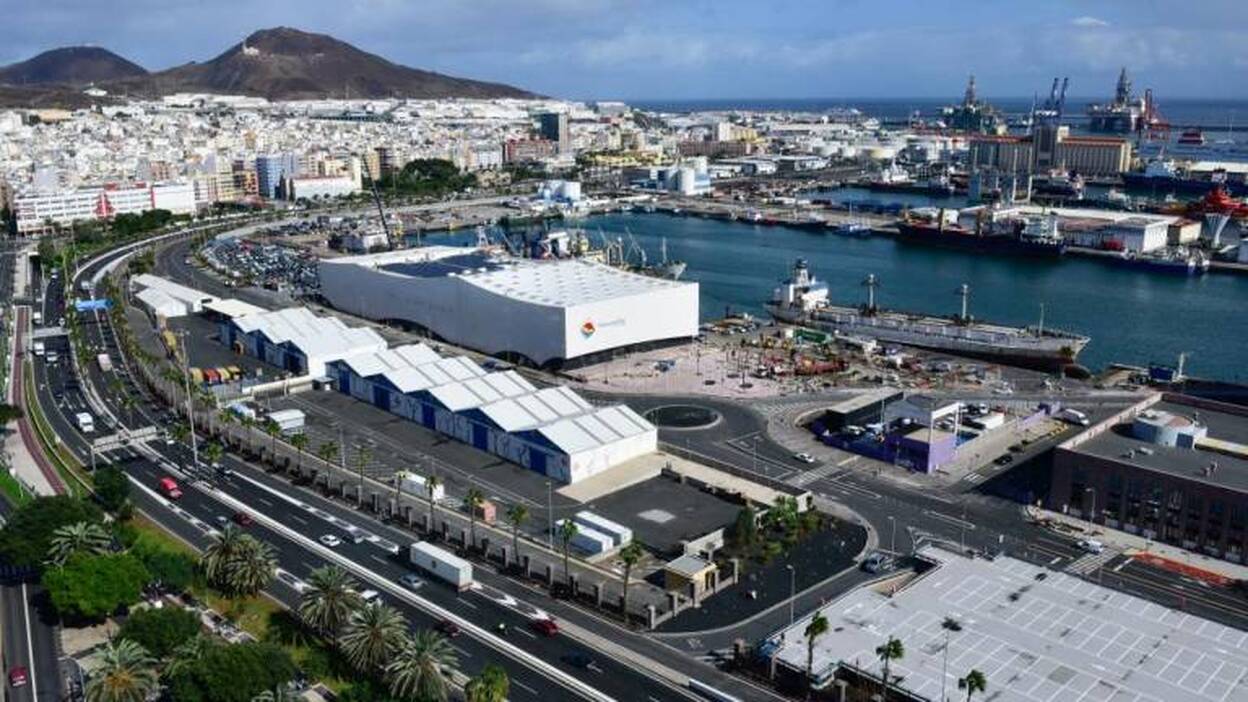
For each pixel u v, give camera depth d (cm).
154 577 18975
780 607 19175
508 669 16962
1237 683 15638
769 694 16288
